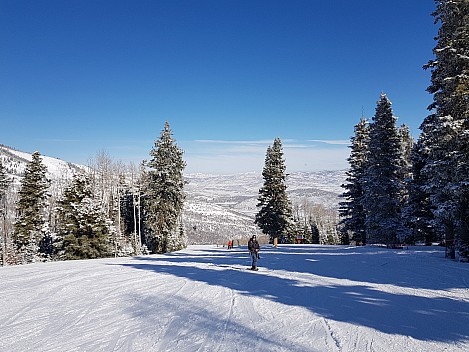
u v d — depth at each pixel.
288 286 11.77
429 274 13.36
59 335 7.12
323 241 71.00
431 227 29.81
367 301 9.27
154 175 38.75
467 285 11.03
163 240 38.34
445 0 18.42
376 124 31.50
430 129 19.14
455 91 17.53
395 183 29.84
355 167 38.09
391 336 6.48
